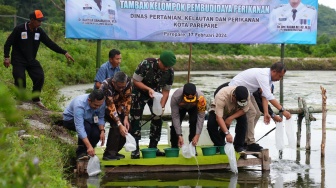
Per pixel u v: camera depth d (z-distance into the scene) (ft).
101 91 23.99
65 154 26.03
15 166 9.68
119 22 33.30
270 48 154.30
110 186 23.40
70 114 25.55
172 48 132.87
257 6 35.42
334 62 138.82
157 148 27.37
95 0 32.78
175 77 96.32
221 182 24.84
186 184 24.26
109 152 25.57
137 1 33.40
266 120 27.81
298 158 31.04
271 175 26.53
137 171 25.90
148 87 25.62
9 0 120.37
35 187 12.46
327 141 36.52
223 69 130.11
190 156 26.05
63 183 18.34
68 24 32.63
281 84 38.96
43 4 126.00
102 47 93.81
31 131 25.66
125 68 86.79
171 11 34.01
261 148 27.63
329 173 27.25
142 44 130.21
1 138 9.24
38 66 31.58
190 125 26.32
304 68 136.67
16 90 8.95
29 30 30.86
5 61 30.78
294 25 36.11
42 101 37.11
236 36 35.32
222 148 27.14
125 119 25.31
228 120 26.18
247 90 25.29
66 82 72.13
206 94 62.28
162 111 25.75
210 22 34.76
